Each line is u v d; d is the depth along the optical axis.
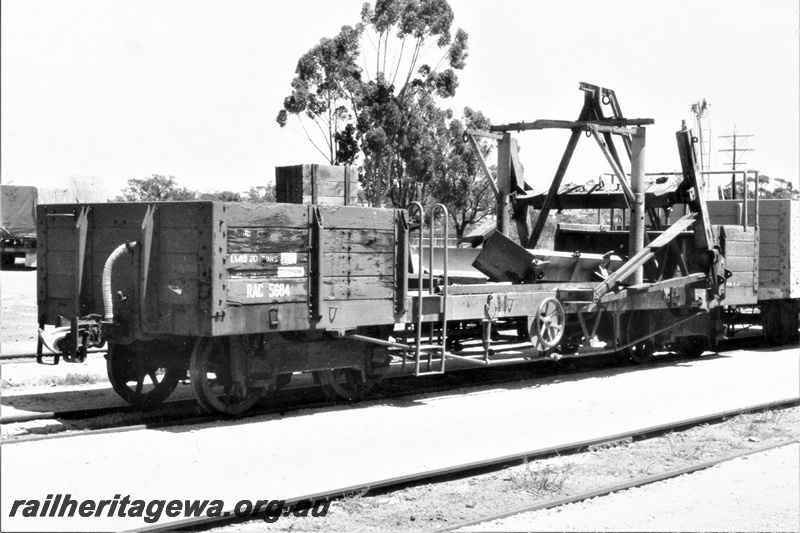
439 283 12.23
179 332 9.30
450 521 6.45
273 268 9.52
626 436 9.09
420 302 10.87
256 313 9.38
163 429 9.29
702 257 15.15
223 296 9.07
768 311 18.38
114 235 9.98
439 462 8.09
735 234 16.09
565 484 7.52
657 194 15.23
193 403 10.76
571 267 13.97
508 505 6.89
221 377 10.06
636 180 14.10
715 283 15.18
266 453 8.29
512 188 15.66
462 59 38.84
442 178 39.41
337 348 10.68
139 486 7.17
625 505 6.94
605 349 13.94
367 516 6.50
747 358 16.34
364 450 8.49
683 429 9.83
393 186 39.44
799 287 17.95
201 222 9.09
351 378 11.15
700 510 6.81
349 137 37.06
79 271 10.20
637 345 15.25
